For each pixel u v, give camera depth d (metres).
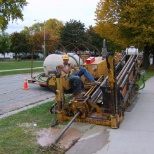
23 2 36.34
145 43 25.83
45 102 10.05
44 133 6.08
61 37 61.50
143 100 10.15
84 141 5.70
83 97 7.22
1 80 18.33
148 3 22.73
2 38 66.38
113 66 6.34
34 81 13.78
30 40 69.81
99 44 57.81
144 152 5.09
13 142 5.41
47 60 13.88
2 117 7.70
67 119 7.06
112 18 25.89
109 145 5.46
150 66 32.78
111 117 6.55
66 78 7.66
